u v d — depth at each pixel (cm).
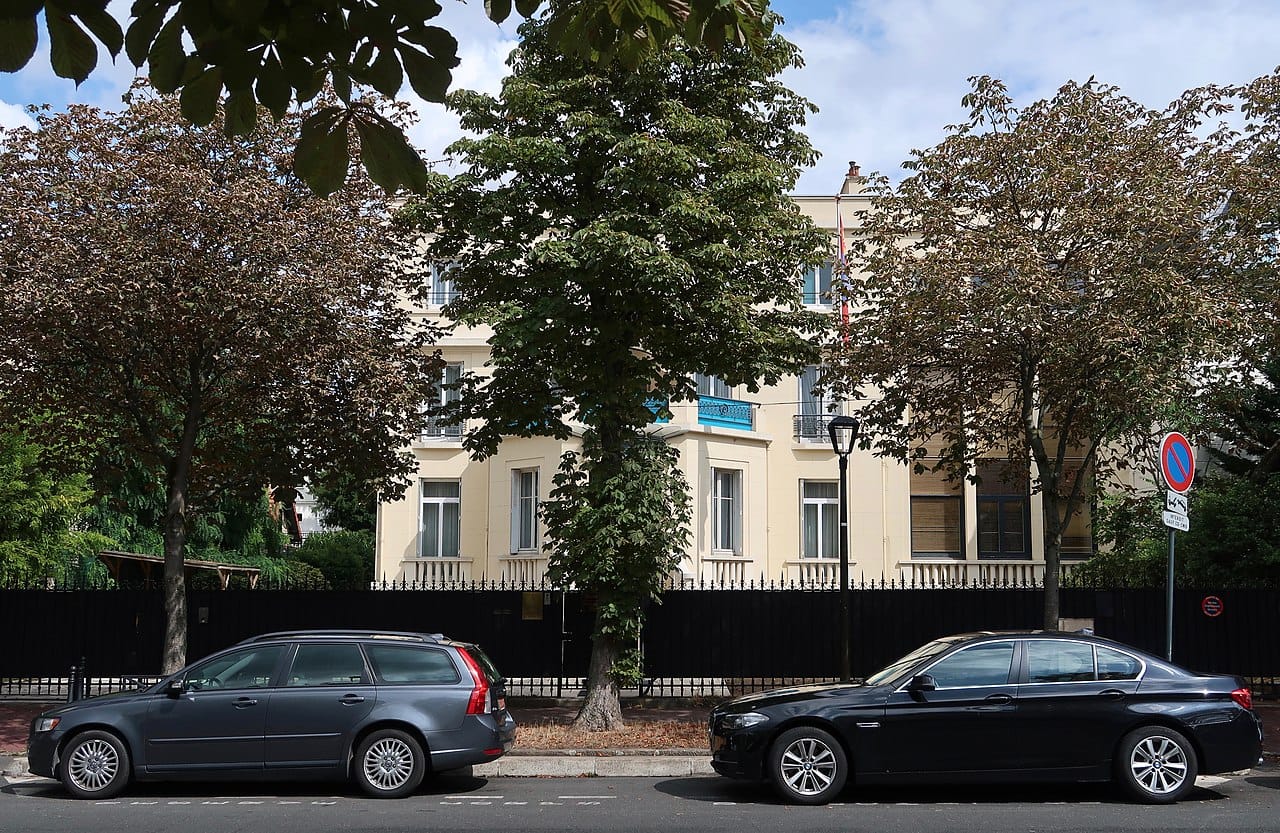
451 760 1096
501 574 2706
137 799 1098
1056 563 1449
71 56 339
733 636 1814
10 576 2233
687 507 1545
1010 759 1040
